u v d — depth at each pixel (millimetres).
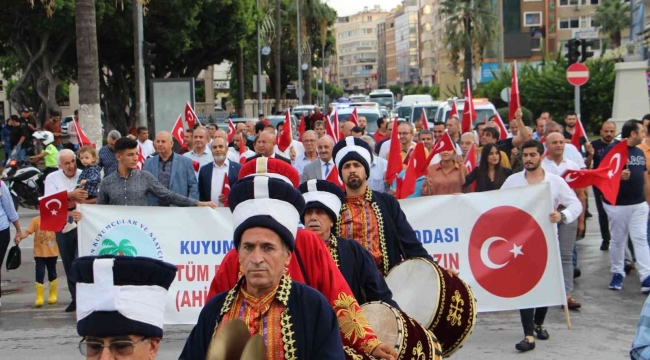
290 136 13578
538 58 90438
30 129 27750
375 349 3932
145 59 23594
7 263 10531
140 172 9367
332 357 3393
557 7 92000
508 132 16219
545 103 41969
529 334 8094
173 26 36500
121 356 2938
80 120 18312
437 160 11820
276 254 3416
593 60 41531
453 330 5066
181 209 8703
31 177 19547
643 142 11633
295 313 3443
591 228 15336
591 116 41500
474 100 25469
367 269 4949
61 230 9570
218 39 40625
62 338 8859
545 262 8250
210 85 67438
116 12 33531
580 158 11672
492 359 7742
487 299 8273
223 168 10703
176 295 8688
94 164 10289
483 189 10359
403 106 38750
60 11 30719
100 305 2889
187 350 3598
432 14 152625
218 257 8688
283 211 3430
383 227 5828
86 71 18172
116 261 2918
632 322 9055
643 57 43844
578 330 8766
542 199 8297
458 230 8359
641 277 10422
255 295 3486
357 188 5891
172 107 24078
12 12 31281
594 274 11586
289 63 70500
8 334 9062
